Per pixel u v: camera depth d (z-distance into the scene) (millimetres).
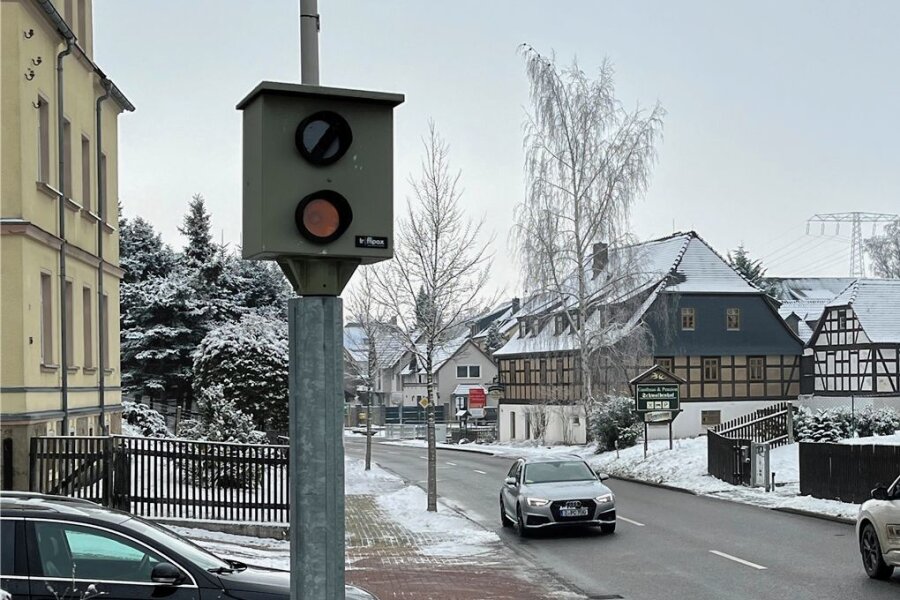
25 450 17250
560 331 47938
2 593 6719
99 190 24625
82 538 7039
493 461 45062
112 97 25625
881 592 12305
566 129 41781
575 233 41938
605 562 15445
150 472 17641
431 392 23234
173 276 45906
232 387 31281
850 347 55688
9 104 18047
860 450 21656
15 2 18047
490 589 12969
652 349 43688
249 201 4254
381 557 16094
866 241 106312
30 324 18312
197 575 7133
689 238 57719
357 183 4227
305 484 4293
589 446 45062
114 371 25906
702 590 12781
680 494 27906
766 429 33344
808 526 19750
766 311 56406
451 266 24594
